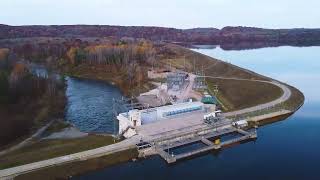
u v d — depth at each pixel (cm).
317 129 10956
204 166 8488
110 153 8900
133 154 9006
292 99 14238
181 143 9662
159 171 8262
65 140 10281
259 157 8906
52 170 8006
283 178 7650
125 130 10544
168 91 16350
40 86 16275
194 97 15038
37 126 12100
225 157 9019
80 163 8375
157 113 11131
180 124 10812
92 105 15175
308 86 18288
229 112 12388
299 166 8219
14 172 7800
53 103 14900
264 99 14288
